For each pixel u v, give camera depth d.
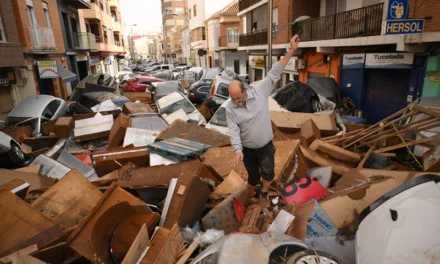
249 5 24.73
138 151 5.38
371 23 11.70
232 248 2.33
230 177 4.44
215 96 12.60
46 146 8.77
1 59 12.30
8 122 10.10
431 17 8.99
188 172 3.73
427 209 2.54
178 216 3.43
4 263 2.20
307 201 3.82
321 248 3.16
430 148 5.15
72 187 3.83
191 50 53.53
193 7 49.31
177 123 6.82
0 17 13.47
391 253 2.44
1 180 4.41
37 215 2.98
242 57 38.16
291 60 19.66
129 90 21.94
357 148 6.15
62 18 22.92
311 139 6.16
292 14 17.91
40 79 18.05
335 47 14.62
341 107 13.24
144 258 2.69
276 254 2.28
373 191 3.74
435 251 2.28
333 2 16.30
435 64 9.54
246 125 3.42
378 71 12.74
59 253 2.80
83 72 29.28
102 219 2.82
